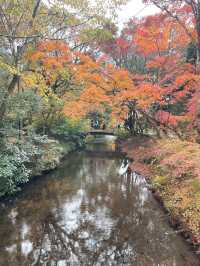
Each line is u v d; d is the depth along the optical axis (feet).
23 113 42.39
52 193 40.78
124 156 77.30
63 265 22.43
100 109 87.61
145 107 62.90
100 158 75.25
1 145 39.09
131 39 70.85
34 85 44.01
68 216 32.14
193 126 60.08
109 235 27.55
